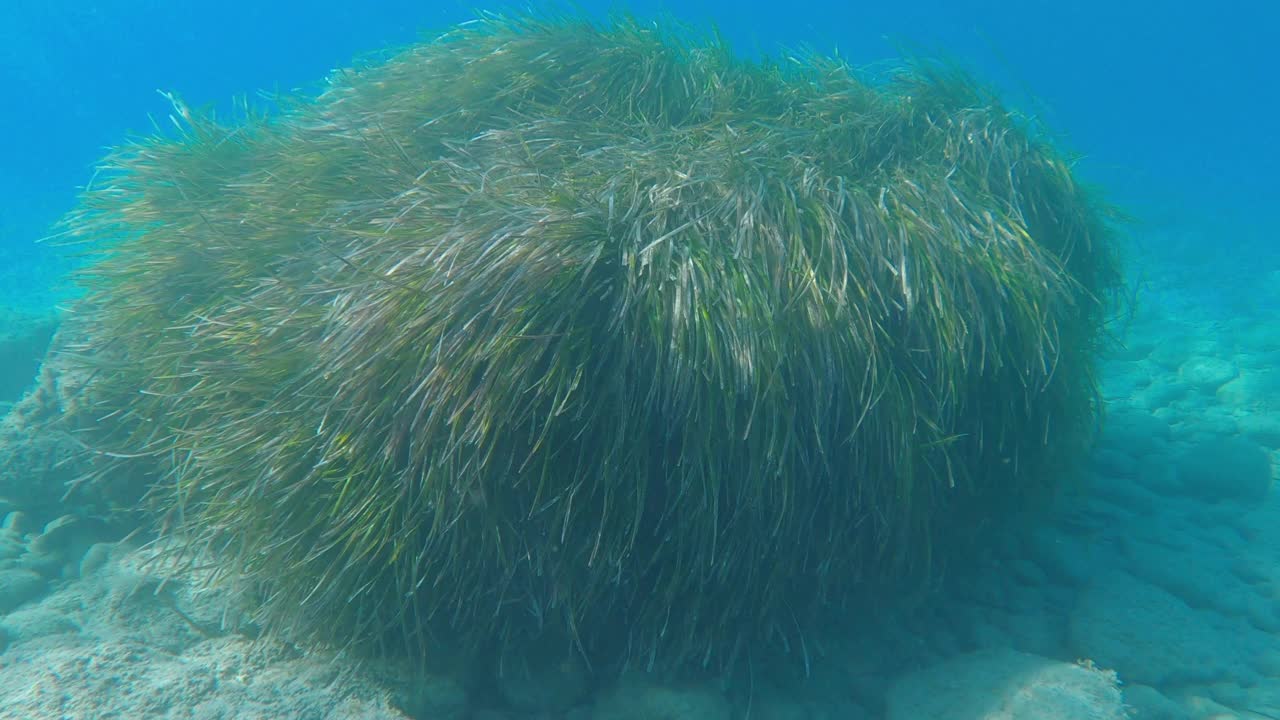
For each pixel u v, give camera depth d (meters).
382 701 3.05
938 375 3.22
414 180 3.86
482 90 4.79
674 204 3.33
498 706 3.29
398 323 2.99
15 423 4.50
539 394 2.76
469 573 3.01
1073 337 3.96
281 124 5.39
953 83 4.50
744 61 4.98
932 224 3.45
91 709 2.74
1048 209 4.11
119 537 4.37
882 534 3.29
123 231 4.99
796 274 3.12
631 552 3.05
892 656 3.66
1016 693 3.07
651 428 2.91
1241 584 4.02
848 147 4.10
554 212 3.17
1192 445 5.70
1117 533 4.48
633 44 4.91
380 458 2.95
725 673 3.26
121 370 4.39
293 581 3.19
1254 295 11.76
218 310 4.02
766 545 3.04
